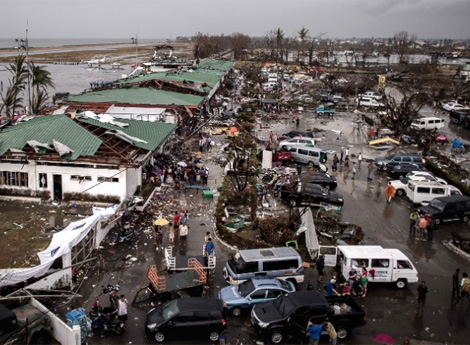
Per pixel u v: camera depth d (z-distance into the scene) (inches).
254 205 1216.8
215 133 2082.9
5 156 1117.1
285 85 4094.5
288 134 2095.2
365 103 3233.3
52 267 802.2
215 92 3014.3
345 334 707.4
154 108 1814.7
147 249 973.2
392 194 1352.1
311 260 968.9
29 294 711.7
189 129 2042.3
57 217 1050.7
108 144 1197.1
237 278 819.4
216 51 7411.4
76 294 725.3
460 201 1224.2
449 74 5078.7
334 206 1267.2
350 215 1253.1
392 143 2150.6
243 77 4505.4
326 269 939.3
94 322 693.9
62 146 1124.5
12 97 2081.7
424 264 984.3
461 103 3449.8
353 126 2539.4
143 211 1158.3
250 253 848.3
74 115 1295.5
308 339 689.0
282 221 1099.9
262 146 1939.0
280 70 5162.4
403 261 871.1
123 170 1123.3
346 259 866.8
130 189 1191.6
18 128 1220.5
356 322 708.0
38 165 1134.4
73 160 1114.7
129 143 1261.1
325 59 7721.5
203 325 674.2
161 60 3929.6
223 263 940.0
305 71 5211.6
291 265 845.2
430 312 798.5
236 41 7642.7
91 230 929.5
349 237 1085.1
